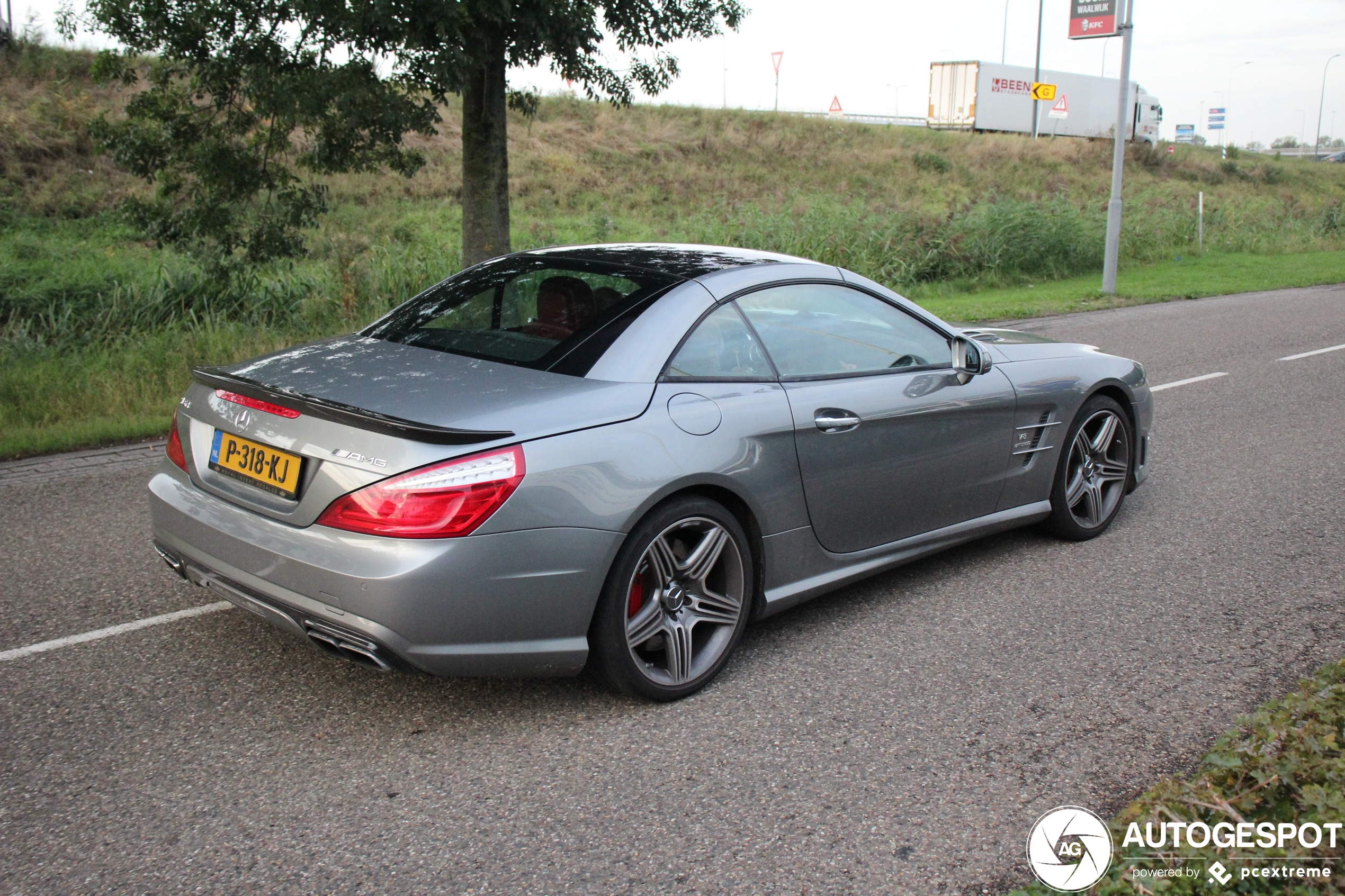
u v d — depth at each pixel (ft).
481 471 9.00
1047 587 14.11
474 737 9.91
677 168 94.02
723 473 10.59
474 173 28.91
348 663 11.47
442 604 8.91
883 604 13.47
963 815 8.72
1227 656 11.93
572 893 7.65
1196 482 19.58
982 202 78.23
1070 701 10.82
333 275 37.65
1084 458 15.90
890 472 12.63
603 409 9.91
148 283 35.88
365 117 26.99
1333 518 17.35
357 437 9.14
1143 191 109.29
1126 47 51.98
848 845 8.29
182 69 29.68
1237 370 31.55
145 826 8.39
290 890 7.63
